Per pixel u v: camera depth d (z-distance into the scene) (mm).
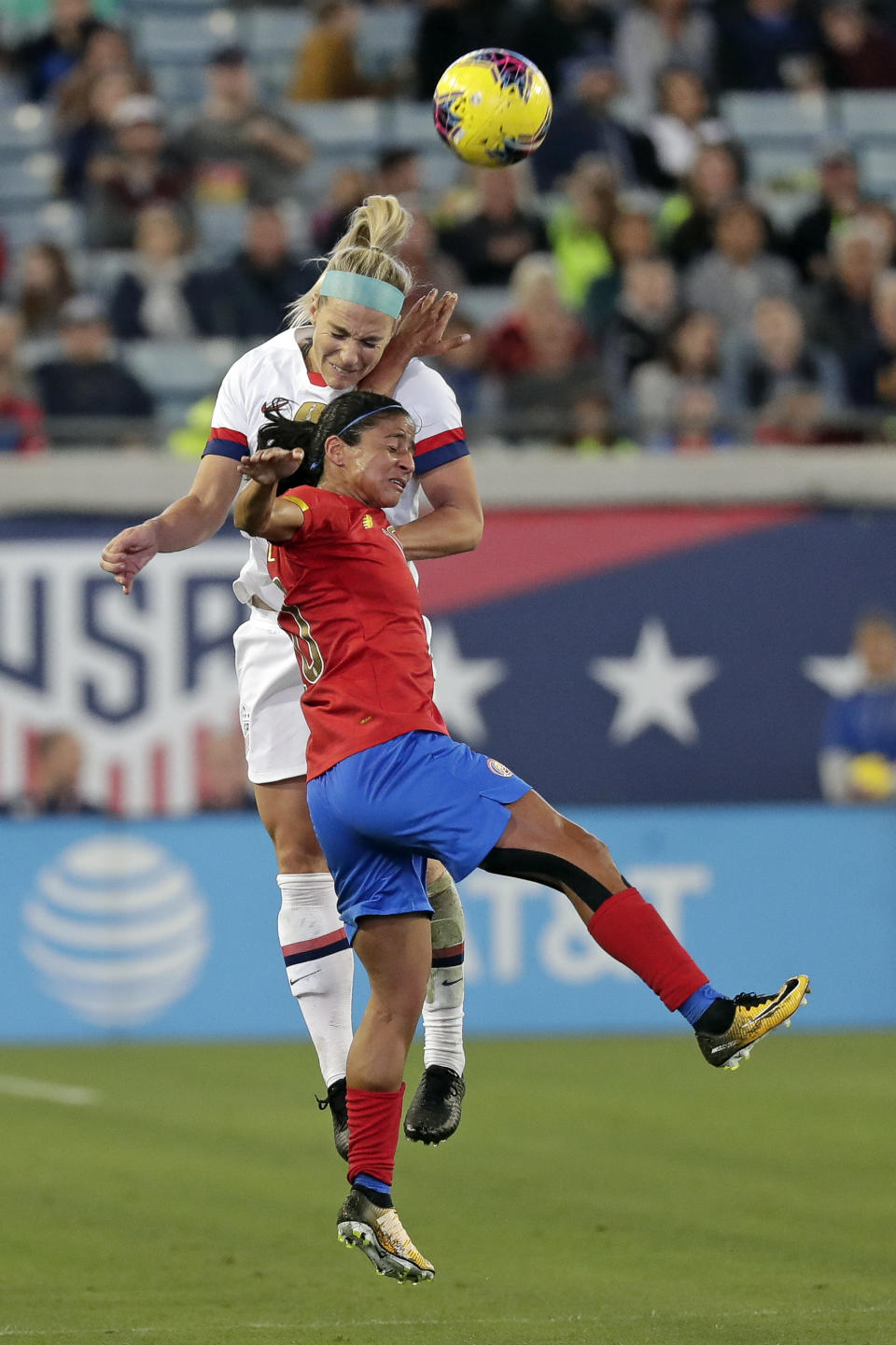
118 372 46531
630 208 54688
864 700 46062
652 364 49938
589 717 45188
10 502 43438
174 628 43656
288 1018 42562
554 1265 21219
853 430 47562
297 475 17516
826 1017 44062
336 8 59812
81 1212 24281
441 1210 24438
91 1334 17953
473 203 53812
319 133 58875
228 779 43781
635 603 45406
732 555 45781
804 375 50281
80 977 41969
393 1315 18797
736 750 45656
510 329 48156
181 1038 42188
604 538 45375
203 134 55156
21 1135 30141
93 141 55406
